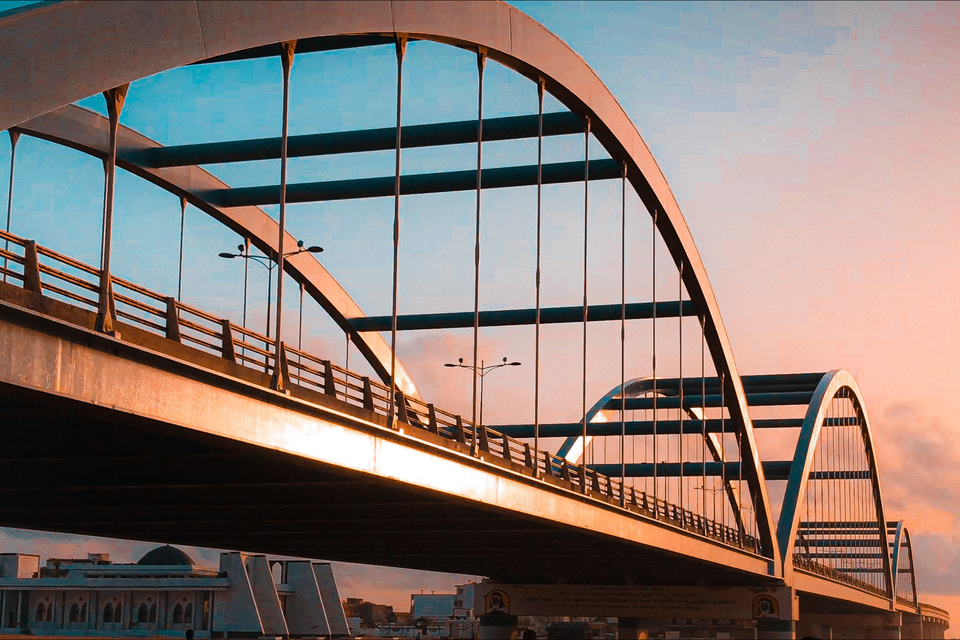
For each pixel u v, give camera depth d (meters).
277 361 23.94
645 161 47.53
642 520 48.69
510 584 75.38
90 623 104.88
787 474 80.75
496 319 56.00
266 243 49.06
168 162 40.84
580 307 55.19
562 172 46.91
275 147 40.06
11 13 17.66
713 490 66.69
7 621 106.44
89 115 38.22
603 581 73.94
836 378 87.56
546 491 38.78
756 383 88.38
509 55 36.38
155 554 116.12
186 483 29.56
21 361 17.05
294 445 24.34
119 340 18.80
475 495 33.34
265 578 103.62
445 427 32.78
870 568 135.25
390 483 28.97
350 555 55.41
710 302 58.69
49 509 34.25
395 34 29.81
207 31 21.36
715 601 72.44
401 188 45.94
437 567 65.19
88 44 18.55
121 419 19.72
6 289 16.70
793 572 76.69
